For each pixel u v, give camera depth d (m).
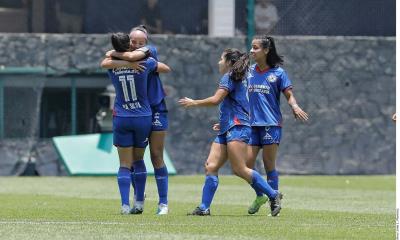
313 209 42.69
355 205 45.72
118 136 37.66
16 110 73.94
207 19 76.62
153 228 31.72
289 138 77.00
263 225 33.19
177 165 76.06
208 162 37.28
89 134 74.25
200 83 76.38
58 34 74.69
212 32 76.69
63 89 74.56
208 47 76.44
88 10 75.06
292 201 48.78
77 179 69.31
